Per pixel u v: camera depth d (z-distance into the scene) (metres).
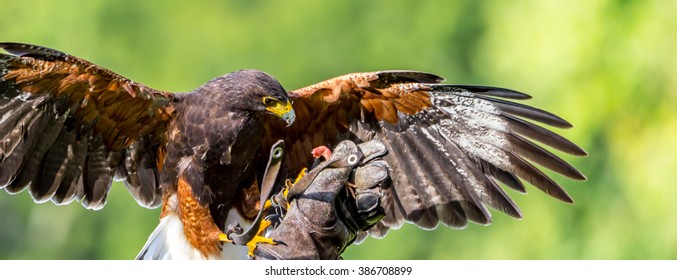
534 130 10.06
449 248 21.67
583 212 18.72
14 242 28.28
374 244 22.34
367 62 25.69
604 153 18.44
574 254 18.75
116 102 9.52
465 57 25.88
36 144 9.61
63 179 9.85
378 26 25.94
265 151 10.10
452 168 10.30
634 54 17.91
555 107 18.44
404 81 10.03
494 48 20.20
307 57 25.59
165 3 26.16
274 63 25.44
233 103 9.47
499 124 10.16
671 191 17.73
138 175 10.11
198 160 9.57
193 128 9.56
